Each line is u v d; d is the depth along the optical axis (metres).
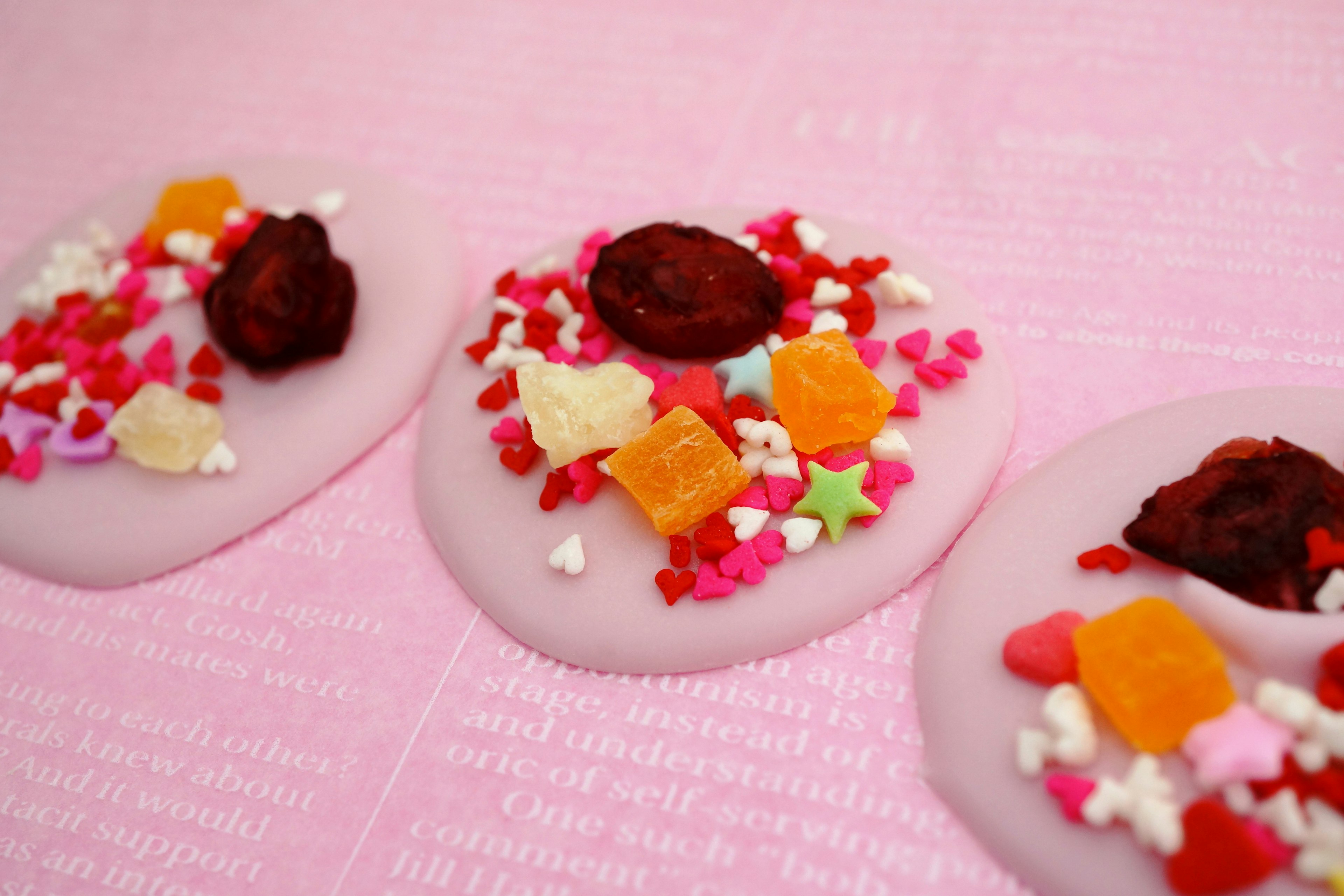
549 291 0.17
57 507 0.16
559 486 0.15
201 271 0.18
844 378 0.15
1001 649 0.14
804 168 0.18
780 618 0.14
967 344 0.16
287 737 0.15
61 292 0.18
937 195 0.18
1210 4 0.19
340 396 0.17
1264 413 0.15
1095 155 0.18
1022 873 0.13
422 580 0.16
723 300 0.16
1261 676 0.13
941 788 0.14
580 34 0.21
